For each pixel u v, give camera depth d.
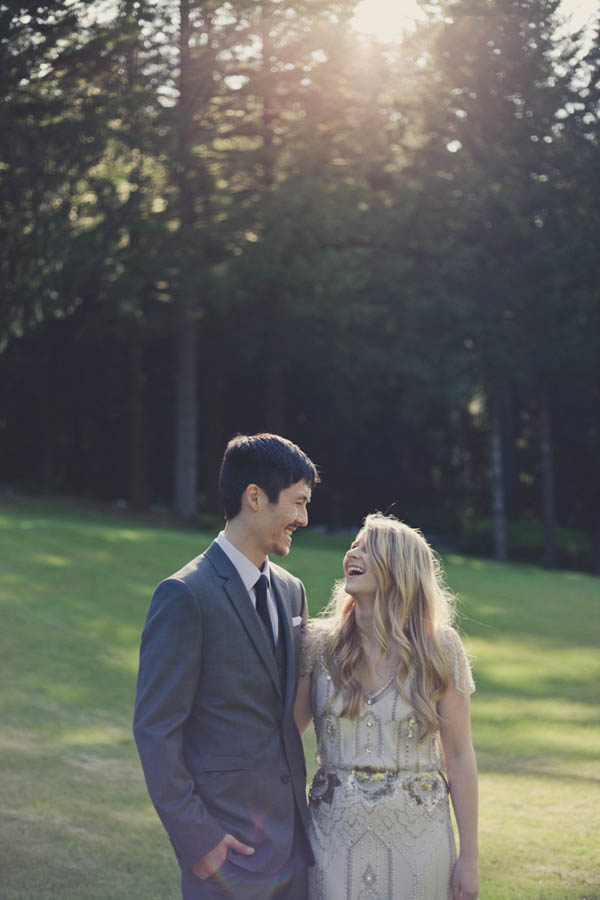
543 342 26.23
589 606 15.62
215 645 2.88
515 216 25.23
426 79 24.05
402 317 26.55
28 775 6.50
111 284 21.09
